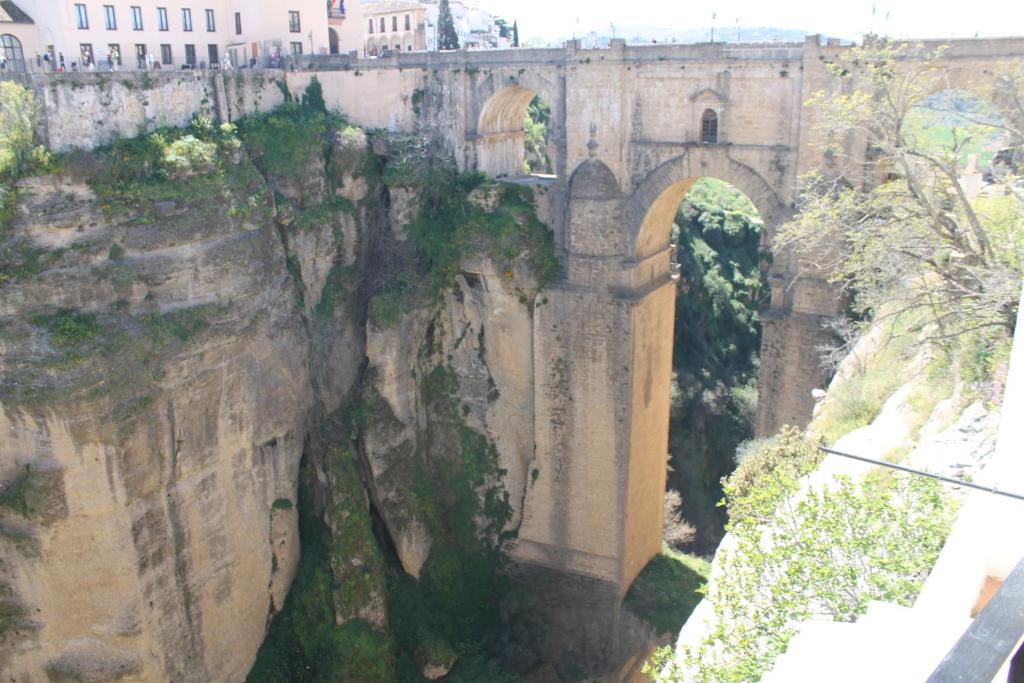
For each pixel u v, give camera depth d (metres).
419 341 51.62
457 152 52.62
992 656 5.86
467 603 52.25
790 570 20.92
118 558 40.22
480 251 49.47
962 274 33.53
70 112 41.97
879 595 19.25
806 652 11.15
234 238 45.00
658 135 45.03
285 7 60.34
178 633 43.22
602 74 45.34
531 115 91.69
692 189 94.25
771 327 43.53
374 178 52.97
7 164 39.00
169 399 41.41
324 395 50.78
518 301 49.72
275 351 46.78
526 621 51.72
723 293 83.19
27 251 38.97
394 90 53.84
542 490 51.38
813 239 37.28
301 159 50.03
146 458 40.62
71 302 39.31
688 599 50.50
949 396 32.25
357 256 52.59
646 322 48.38
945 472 26.36
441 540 52.28
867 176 39.91
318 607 47.41
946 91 38.09
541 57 47.78
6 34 50.84
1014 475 11.16
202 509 43.81
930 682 5.82
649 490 52.41
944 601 10.97
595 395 48.66
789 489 24.45
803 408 43.62
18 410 38.16
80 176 40.38
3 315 38.38
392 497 50.66
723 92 42.69
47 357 38.00
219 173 45.00
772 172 42.38
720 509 69.94
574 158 47.25
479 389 52.41
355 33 68.06
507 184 49.94
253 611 47.16
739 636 21.33
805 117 40.66
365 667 46.09
